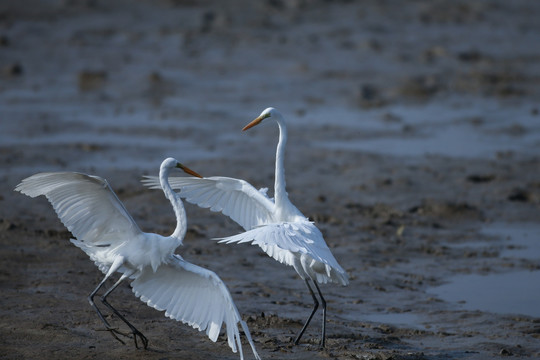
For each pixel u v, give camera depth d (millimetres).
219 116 25703
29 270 11047
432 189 17453
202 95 29219
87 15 48031
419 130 24172
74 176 7762
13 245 12195
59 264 11430
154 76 31531
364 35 44500
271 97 29062
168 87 30484
